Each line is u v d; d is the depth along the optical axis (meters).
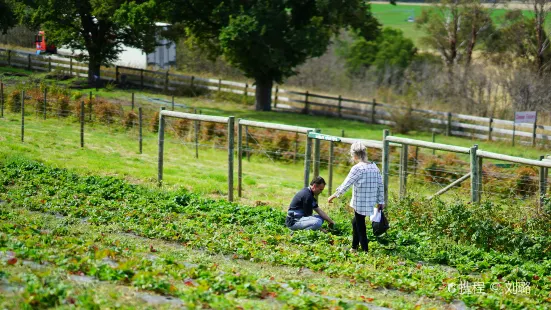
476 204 16.36
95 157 27.39
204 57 67.50
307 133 19.75
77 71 55.12
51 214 16.77
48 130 32.50
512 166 26.45
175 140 33.91
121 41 51.91
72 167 24.39
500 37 68.88
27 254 11.23
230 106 51.16
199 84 54.09
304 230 15.99
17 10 50.19
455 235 16.06
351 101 49.78
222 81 54.03
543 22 63.62
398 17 110.06
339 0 44.34
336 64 74.69
